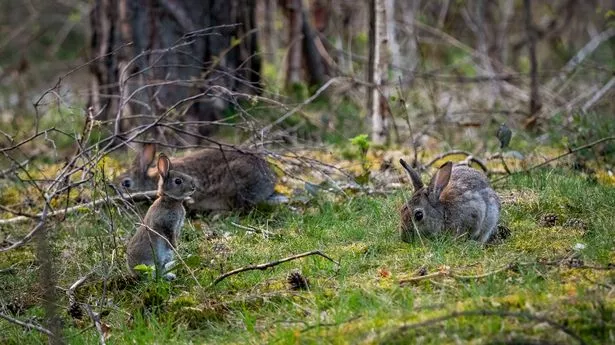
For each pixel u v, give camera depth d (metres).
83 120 17.94
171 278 10.80
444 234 11.22
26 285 11.25
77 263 11.49
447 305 8.91
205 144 16.73
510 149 15.65
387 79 16.80
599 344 8.16
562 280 9.44
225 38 17.61
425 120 17.70
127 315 10.23
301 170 15.02
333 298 9.69
